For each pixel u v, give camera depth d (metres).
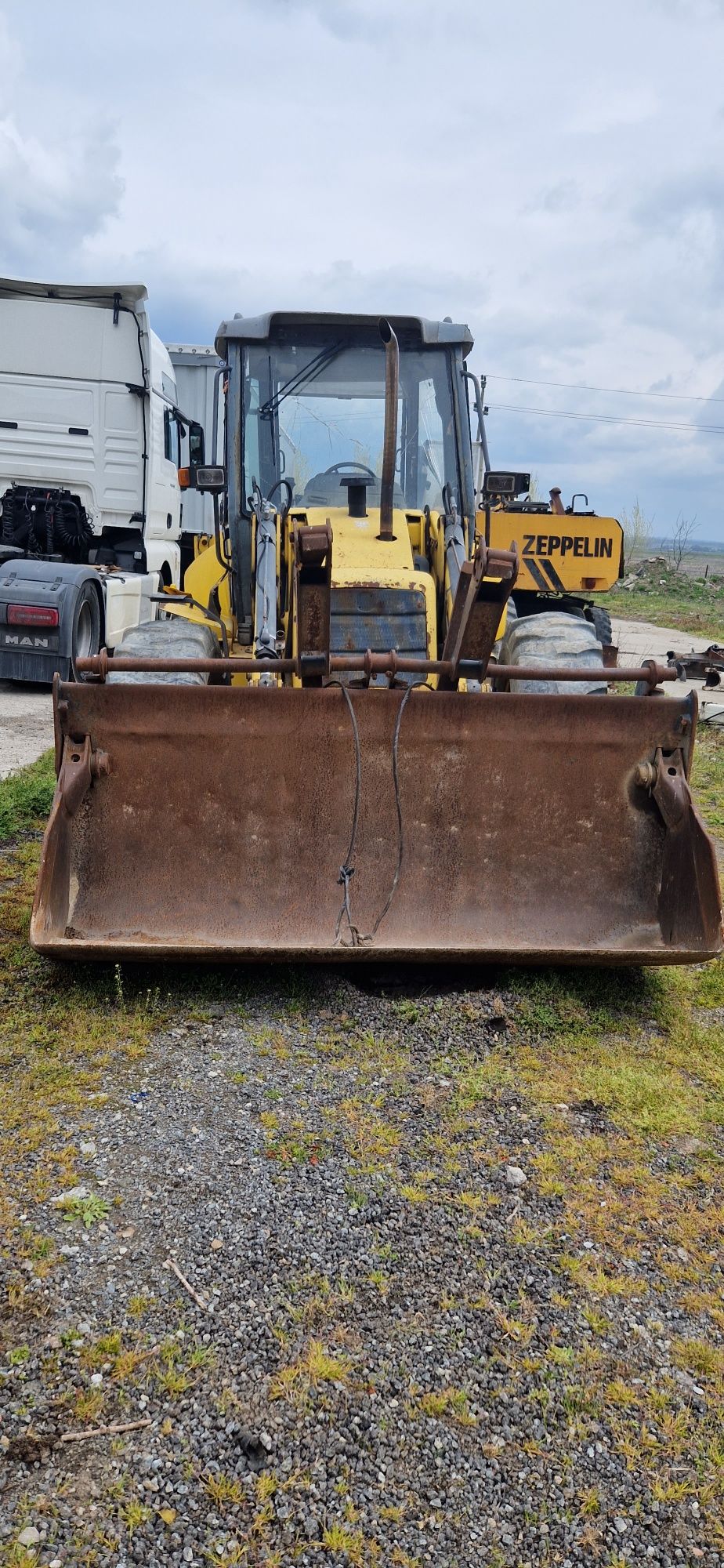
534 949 3.74
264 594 4.98
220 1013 3.88
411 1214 2.84
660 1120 3.37
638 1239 2.83
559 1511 2.08
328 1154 3.06
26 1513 1.99
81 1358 2.33
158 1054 3.58
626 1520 2.07
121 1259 2.62
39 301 10.09
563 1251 2.76
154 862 4.10
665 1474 2.16
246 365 5.90
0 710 9.32
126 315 10.16
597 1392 2.34
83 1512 2.00
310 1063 3.56
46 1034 3.68
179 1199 2.83
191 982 4.10
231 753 4.09
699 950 3.75
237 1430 2.18
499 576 3.76
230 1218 2.77
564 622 5.42
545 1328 2.50
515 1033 3.86
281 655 5.11
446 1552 1.98
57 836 3.86
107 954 3.71
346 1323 2.46
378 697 4.04
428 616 4.83
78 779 3.98
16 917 4.70
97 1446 2.13
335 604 4.80
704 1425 2.28
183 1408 2.22
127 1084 3.39
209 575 6.16
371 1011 3.92
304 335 5.91
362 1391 2.29
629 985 4.32
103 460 10.46
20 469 10.44
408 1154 3.11
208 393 14.30
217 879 4.09
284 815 4.12
